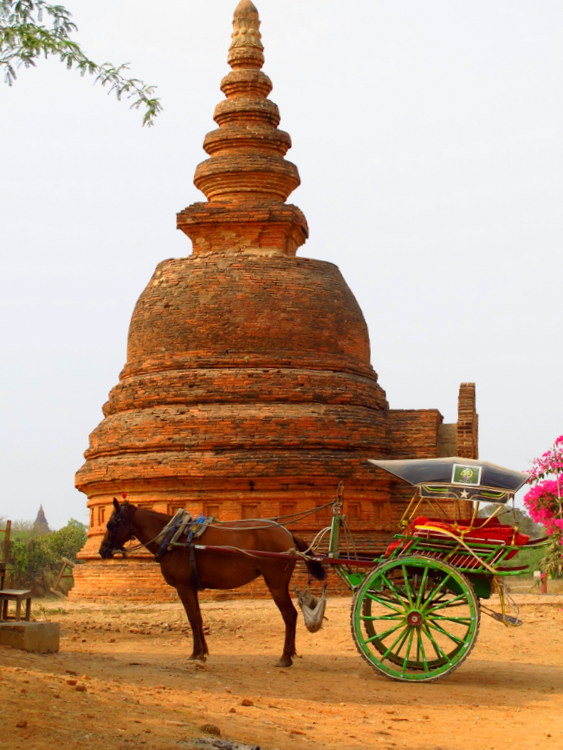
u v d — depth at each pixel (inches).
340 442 1309.1
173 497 1293.1
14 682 493.0
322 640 897.5
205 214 1439.5
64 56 662.5
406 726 535.5
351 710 573.3
